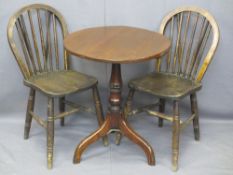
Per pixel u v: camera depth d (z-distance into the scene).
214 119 2.76
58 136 2.54
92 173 2.16
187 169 2.20
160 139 2.52
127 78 2.67
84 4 2.46
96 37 2.20
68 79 2.32
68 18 2.51
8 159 2.27
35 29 2.52
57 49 2.50
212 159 2.30
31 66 2.61
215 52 2.45
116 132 2.34
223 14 2.47
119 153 2.35
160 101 2.57
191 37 2.41
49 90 2.14
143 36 2.24
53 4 2.47
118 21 2.51
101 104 2.55
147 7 2.47
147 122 2.73
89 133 2.58
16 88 2.66
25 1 2.46
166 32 2.55
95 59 1.87
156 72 2.47
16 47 2.33
